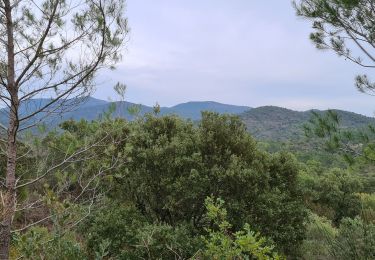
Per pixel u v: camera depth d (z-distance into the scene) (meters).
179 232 8.66
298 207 10.62
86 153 5.16
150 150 9.72
